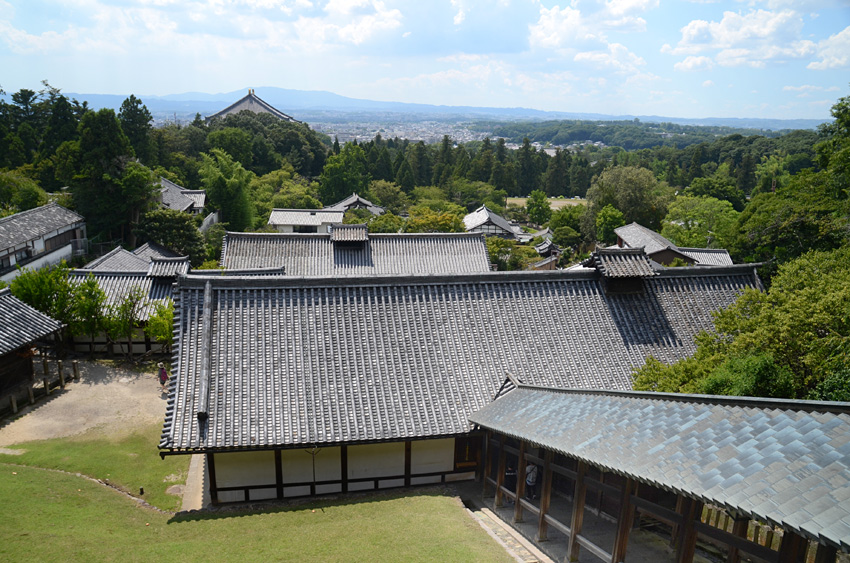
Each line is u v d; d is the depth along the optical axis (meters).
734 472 7.79
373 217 72.81
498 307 19.94
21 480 15.72
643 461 9.12
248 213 66.69
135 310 27.19
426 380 17.19
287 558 11.45
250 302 17.92
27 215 41.84
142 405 22.62
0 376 21.06
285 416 15.30
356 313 18.48
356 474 16.42
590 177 130.75
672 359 19.55
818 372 12.90
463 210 90.62
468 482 17.39
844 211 27.67
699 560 10.64
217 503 15.55
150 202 51.94
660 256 48.22
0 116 69.00
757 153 143.00
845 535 5.89
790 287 17.72
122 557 11.38
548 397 14.79
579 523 11.34
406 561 11.23
